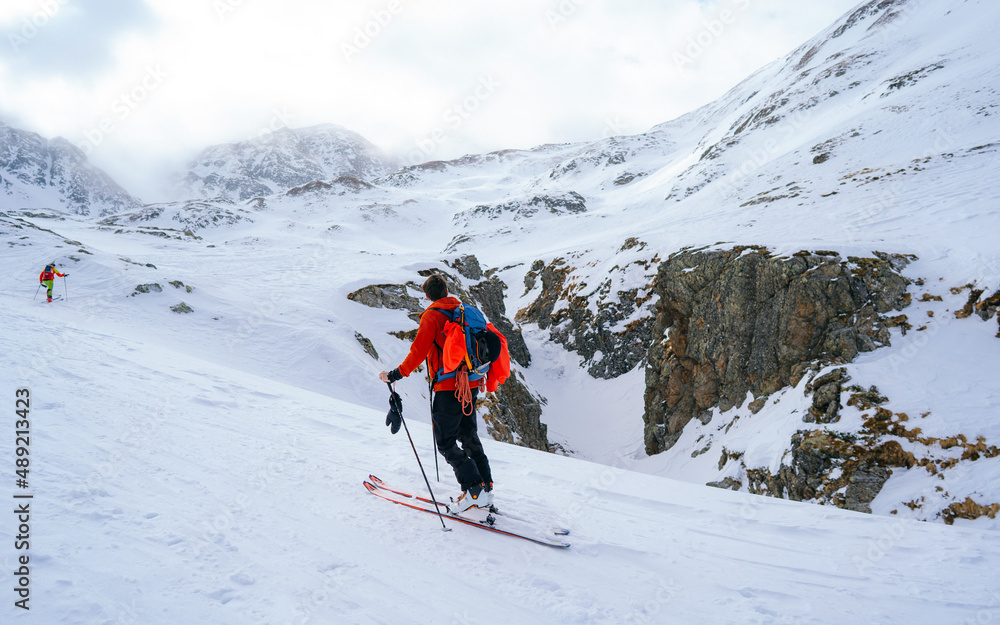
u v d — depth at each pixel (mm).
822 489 12734
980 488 10438
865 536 3844
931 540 3752
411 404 17188
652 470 21203
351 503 3629
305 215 107750
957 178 27422
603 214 70250
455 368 3398
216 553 2604
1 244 23766
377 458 4938
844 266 17875
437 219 104750
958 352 14188
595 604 2559
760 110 80250
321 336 18984
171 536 2701
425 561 2883
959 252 17594
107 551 2402
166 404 5891
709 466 18578
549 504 4246
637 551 3318
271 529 3020
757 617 2525
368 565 2742
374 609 2305
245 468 4082
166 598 2115
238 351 17562
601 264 37062
